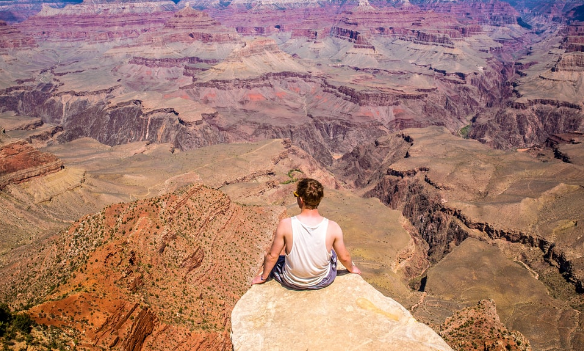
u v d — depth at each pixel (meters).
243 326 14.20
